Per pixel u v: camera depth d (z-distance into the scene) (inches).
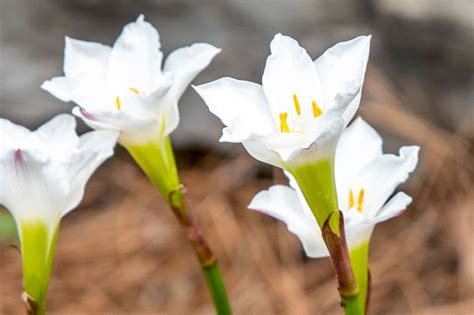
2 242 52.7
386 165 31.1
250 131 28.6
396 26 54.3
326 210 29.1
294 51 29.1
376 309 48.8
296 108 29.0
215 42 54.3
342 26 54.0
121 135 31.9
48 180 30.4
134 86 32.3
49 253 30.9
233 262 52.0
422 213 53.1
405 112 54.0
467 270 49.0
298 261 51.6
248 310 49.3
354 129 31.8
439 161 53.9
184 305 50.4
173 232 54.3
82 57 32.8
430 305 48.7
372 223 30.2
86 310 50.6
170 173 32.3
